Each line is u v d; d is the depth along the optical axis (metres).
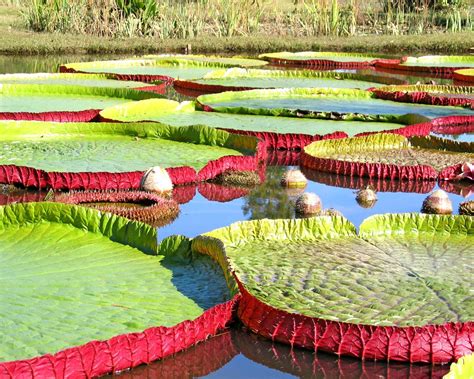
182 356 3.18
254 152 6.57
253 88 10.12
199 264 3.81
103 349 2.96
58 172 5.56
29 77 10.59
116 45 14.65
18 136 6.93
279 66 14.23
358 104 9.40
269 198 5.68
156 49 14.89
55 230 4.20
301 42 16.09
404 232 4.32
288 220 4.20
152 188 5.54
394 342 3.18
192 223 5.04
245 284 3.57
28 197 5.45
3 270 3.67
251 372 3.11
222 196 5.68
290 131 7.51
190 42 15.36
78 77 10.90
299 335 3.28
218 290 3.54
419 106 9.43
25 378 2.77
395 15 19.55
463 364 2.66
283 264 3.81
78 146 6.62
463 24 19.61
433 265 3.85
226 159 6.13
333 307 3.38
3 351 2.88
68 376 2.87
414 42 16.55
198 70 12.79
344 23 17.88
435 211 5.39
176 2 18.20
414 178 6.25
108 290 3.49
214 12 17.92
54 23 16.06
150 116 8.06
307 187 6.04
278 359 3.22
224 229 4.07
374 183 6.19
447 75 13.56
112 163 6.04
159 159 6.24
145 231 4.01
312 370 3.15
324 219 4.25
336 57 15.16
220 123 7.79
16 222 4.28
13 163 5.95
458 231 4.32
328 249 4.04
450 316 3.30
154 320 3.21
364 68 14.35
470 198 5.80
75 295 3.41
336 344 3.23
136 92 9.11
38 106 8.48
